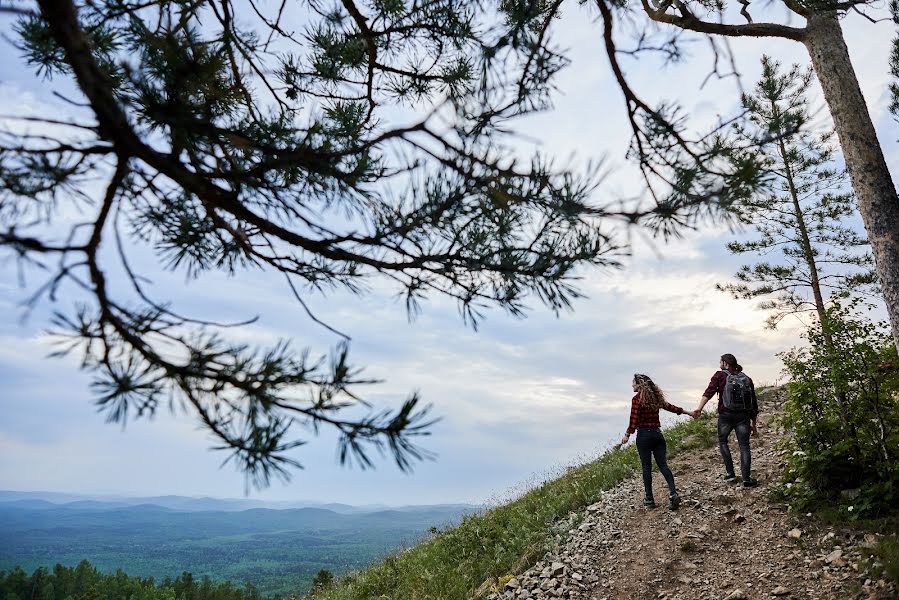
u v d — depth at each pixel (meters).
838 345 6.70
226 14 3.57
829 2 6.29
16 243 1.97
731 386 7.97
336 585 11.01
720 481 8.21
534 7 3.36
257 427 2.01
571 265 2.63
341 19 4.56
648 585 6.19
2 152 2.35
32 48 3.29
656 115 3.03
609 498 8.92
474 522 10.27
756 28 6.87
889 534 5.63
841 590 5.03
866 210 6.60
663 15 5.84
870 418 6.45
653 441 8.02
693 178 2.71
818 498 6.65
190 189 2.51
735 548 6.38
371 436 2.08
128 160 2.32
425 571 8.45
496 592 6.95
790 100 12.20
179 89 2.31
